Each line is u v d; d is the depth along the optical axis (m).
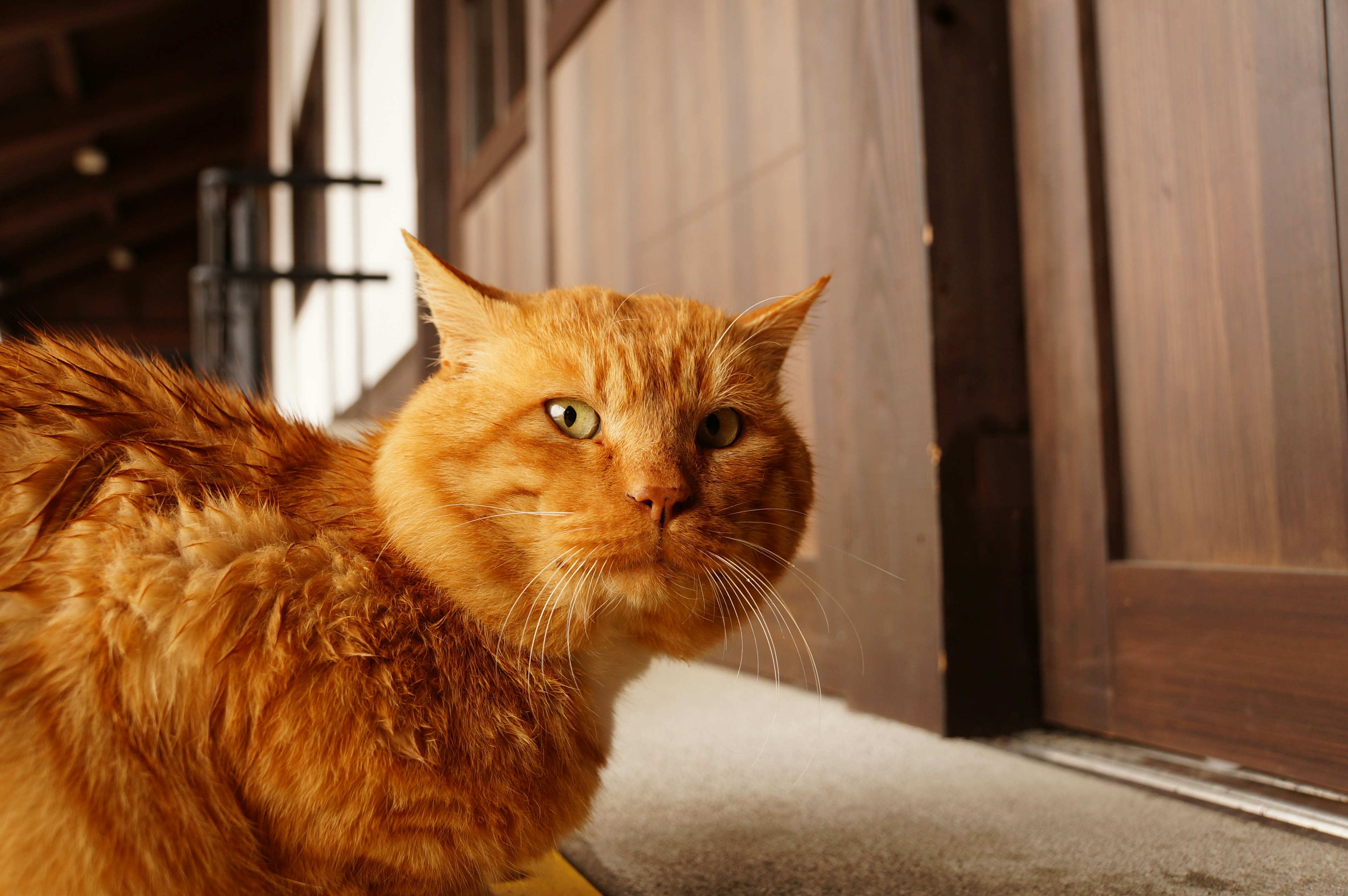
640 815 0.38
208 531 0.27
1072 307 0.46
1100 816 0.37
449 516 0.29
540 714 0.30
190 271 3.78
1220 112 0.40
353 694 0.27
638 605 0.31
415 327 1.11
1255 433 0.39
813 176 0.54
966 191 0.47
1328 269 0.36
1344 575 0.36
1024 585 0.48
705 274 0.68
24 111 2.37
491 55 1.14
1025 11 0.47
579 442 0.30
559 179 0.94
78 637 0.26
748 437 0.33
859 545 0.51
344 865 0.27
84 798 0.25
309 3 1.99
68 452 0.28
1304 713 0.37
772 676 0.60
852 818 0.38
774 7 0.59
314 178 1.35
